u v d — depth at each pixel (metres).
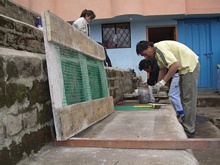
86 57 3.12
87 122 2.63
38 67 2.12
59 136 2.05
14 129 1.70
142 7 8.09
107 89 3.94
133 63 8.87
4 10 2.82
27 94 1.91
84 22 4.94
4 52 1.69
